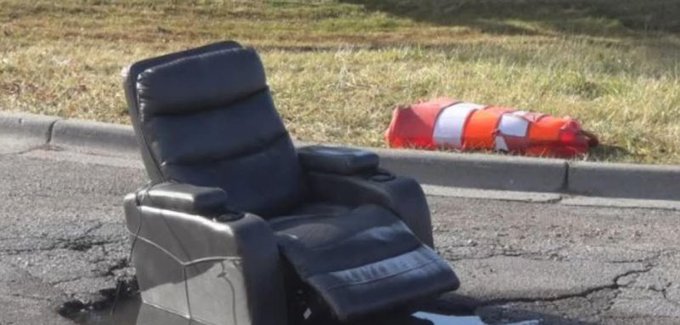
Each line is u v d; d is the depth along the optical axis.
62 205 8.91
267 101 7.46
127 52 16.28
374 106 11.70
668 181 9.56
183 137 6.96
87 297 7.18
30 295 7.14
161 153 6.89
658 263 8.00
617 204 9.36
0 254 7.78
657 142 10.61
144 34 20.81
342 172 7.15
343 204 7.16
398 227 6.70
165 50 17.80
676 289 7.52
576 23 25.77
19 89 12.06
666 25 26.38
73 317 6.92
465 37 23.22
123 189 9.38
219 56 7.24
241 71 7.30
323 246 6.36
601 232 8.66
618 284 7.59
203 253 6.35
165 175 6.87
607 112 11.61
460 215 8.95
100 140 10.59
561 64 14.95
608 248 8.29
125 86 7.02
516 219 8.91
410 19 25.16
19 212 8.69
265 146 7.30
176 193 6.44
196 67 7.09
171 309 6.70
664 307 7.23
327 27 23.83
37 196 9.11
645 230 8.73
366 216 6.74
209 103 7.12
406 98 12.02
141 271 6.82
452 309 7.12
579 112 11.55
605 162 9.80
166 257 6.61
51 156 10.28
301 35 22.66
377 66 14.02
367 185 6.97
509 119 10.12
